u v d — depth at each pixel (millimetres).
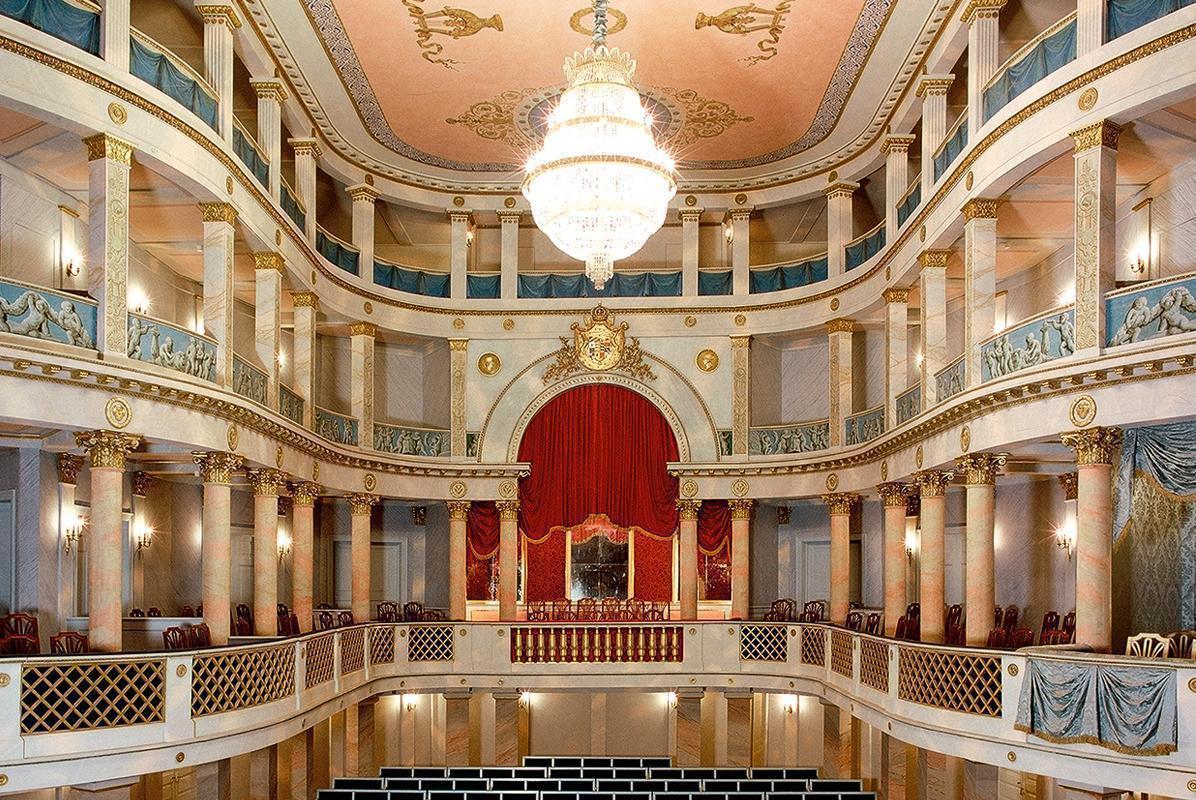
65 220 16250
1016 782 19156
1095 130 12484
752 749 24734
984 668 13578
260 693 14914
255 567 17578
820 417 25844
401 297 24656
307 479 20047
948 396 16672
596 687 23281
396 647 22922
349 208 25734
